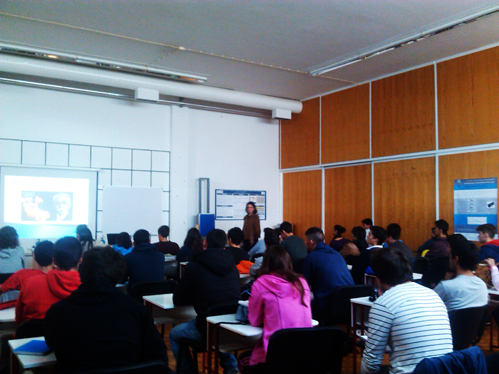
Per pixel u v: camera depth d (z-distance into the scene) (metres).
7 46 5.56
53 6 4.64
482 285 2.64
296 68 6.67
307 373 2.12
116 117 7.27
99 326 1.66
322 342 2.10
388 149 6.88
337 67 6.41
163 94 7.37
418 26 5.12
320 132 8.16
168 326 4.85
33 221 6.45
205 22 5.04
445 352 1.81
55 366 1.70
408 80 6.61
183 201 7.80
